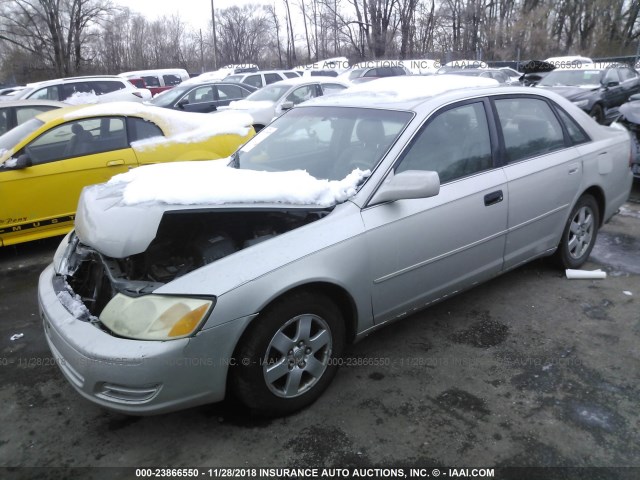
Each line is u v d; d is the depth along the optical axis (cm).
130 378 235
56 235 560
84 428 282
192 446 265
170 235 303
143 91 1527
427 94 364
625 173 473
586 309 391
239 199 273
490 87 384
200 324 240
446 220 327
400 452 256
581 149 425
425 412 284
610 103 1289
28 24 3784
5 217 524
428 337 359
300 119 395
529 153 388
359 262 289
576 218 440
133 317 244
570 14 3906
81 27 4019
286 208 281
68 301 276
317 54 4106
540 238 402
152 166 362
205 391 251
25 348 368
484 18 3478
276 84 1243
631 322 371
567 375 312
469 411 283
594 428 267
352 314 299
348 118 361
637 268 464
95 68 4069
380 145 326
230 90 1405
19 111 768
